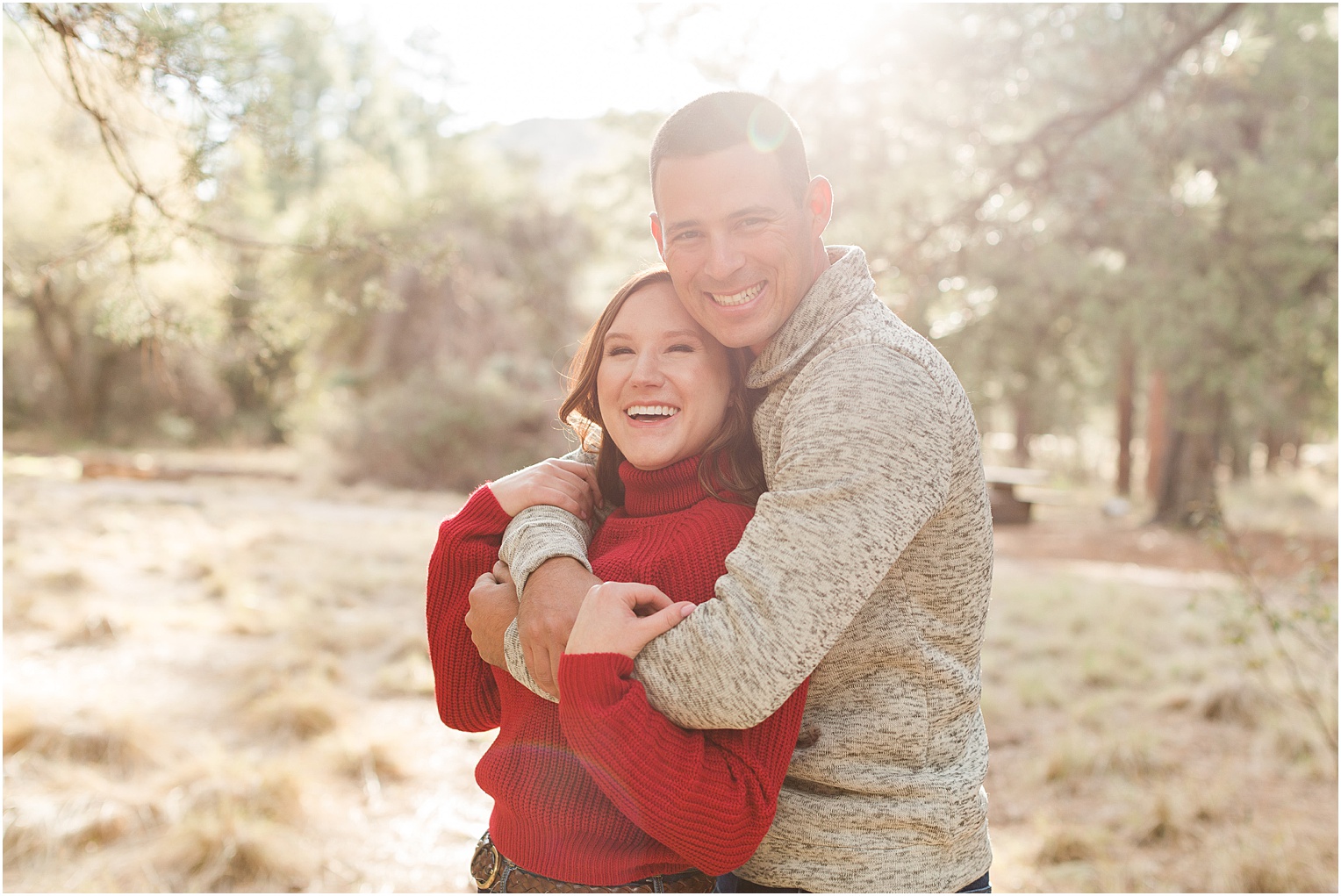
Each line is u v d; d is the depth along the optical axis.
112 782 3.89
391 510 13.46
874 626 1.32
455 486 16.33
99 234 3.30
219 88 3.14
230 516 11.24
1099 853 3.63
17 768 3.87
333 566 8.41
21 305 18.73
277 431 23.69
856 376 1.20
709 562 1.33
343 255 3.68
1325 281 10.83
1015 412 25.20
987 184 5.32
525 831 1.34
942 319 5.34
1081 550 13.05
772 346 1.35
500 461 16.61
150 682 5.19
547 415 17.08
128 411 22.20
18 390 21.95
